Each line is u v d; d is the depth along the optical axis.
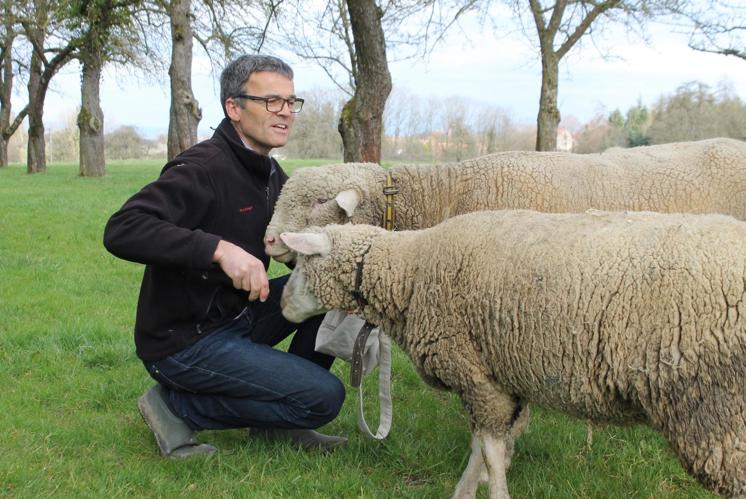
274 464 3.29
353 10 7.89
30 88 29.59
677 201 4.37
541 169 4.44
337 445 3.54
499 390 2.82
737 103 21.08
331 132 44.28
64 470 3.10
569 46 14.70
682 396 2.28
